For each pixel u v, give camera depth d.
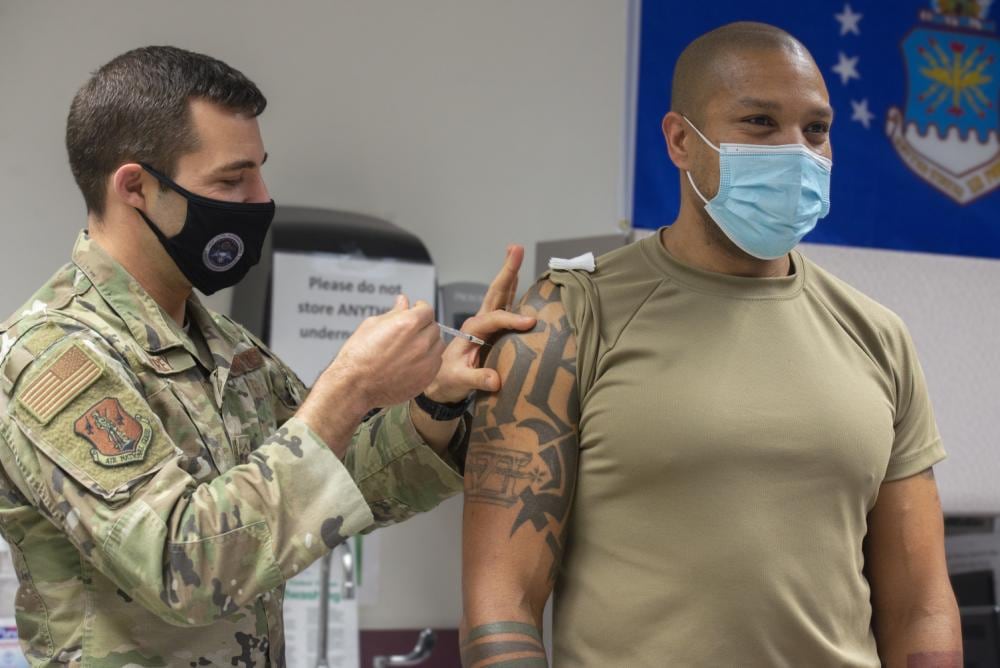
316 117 2.87
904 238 3.23
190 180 1.38
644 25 3.08
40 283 2.67
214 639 1.37
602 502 1.40
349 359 1.33
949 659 1.43
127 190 1.38
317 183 2.86
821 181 1.46
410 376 1.35
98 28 2.71
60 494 1.24
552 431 1.42
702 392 1.38
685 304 1.44
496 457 1.42
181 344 1.42
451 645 2.90
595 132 3.09
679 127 1.50
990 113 3.33
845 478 1.39
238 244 1.43
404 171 2.94
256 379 1.57
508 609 1.37
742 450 1.36
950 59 3.30
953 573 2.65
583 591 1.41
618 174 3.10
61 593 1.32
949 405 2.58
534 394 1.43
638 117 3.07
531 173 3.04
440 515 2.94
